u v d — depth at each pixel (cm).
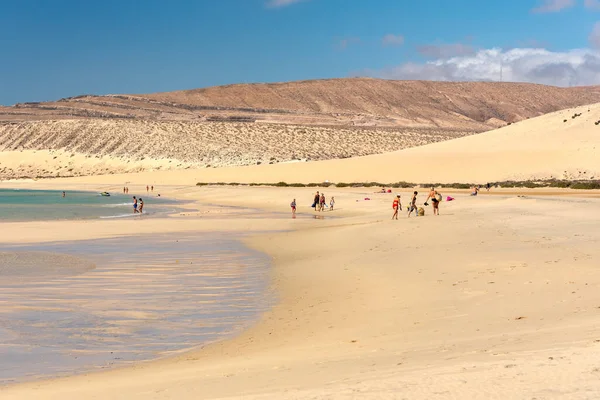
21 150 19825
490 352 922
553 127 12562
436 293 1584
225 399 787
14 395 932
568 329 1041
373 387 756
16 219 5097
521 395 656
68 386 991
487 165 10562
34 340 1338
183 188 11125
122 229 3972
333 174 11475
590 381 683
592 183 8000
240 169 13150
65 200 8588
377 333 1240
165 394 865
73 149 19275
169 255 2678
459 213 4025
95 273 2209
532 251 2103
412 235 2859
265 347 1225
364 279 1898
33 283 2014
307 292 1784
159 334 1382
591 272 1642
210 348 1258
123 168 17550
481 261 1981
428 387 727
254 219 4753
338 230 3403
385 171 11131
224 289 1881
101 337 1360
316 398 727
